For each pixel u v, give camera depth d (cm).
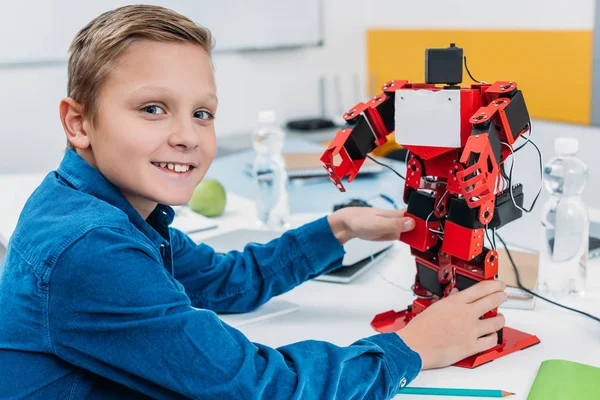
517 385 97
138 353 82
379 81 420
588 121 313
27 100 313
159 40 88
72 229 83
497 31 346
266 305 128
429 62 103
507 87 100
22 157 317
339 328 118
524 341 108
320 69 407
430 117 103
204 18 352
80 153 97
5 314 87
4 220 175
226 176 233
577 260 129
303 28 391
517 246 153
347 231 125
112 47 87
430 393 96
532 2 328
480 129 96
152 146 89
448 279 115
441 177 109
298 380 85
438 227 113
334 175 111
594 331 114
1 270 103
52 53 315
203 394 82
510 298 123
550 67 326
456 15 364
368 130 112
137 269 83
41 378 86
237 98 377
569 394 92
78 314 82
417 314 114
